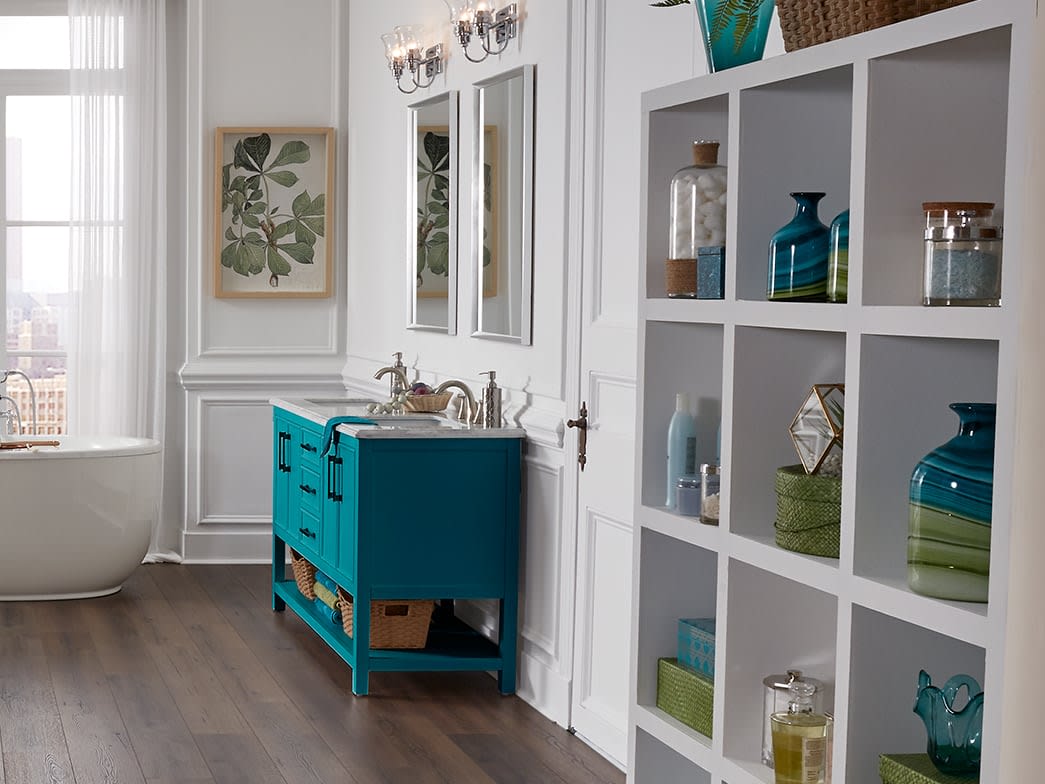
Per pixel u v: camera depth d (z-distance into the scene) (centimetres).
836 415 217
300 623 571
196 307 682
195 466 689
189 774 382
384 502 457
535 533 463
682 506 253
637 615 264
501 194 483
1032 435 136
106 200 671
